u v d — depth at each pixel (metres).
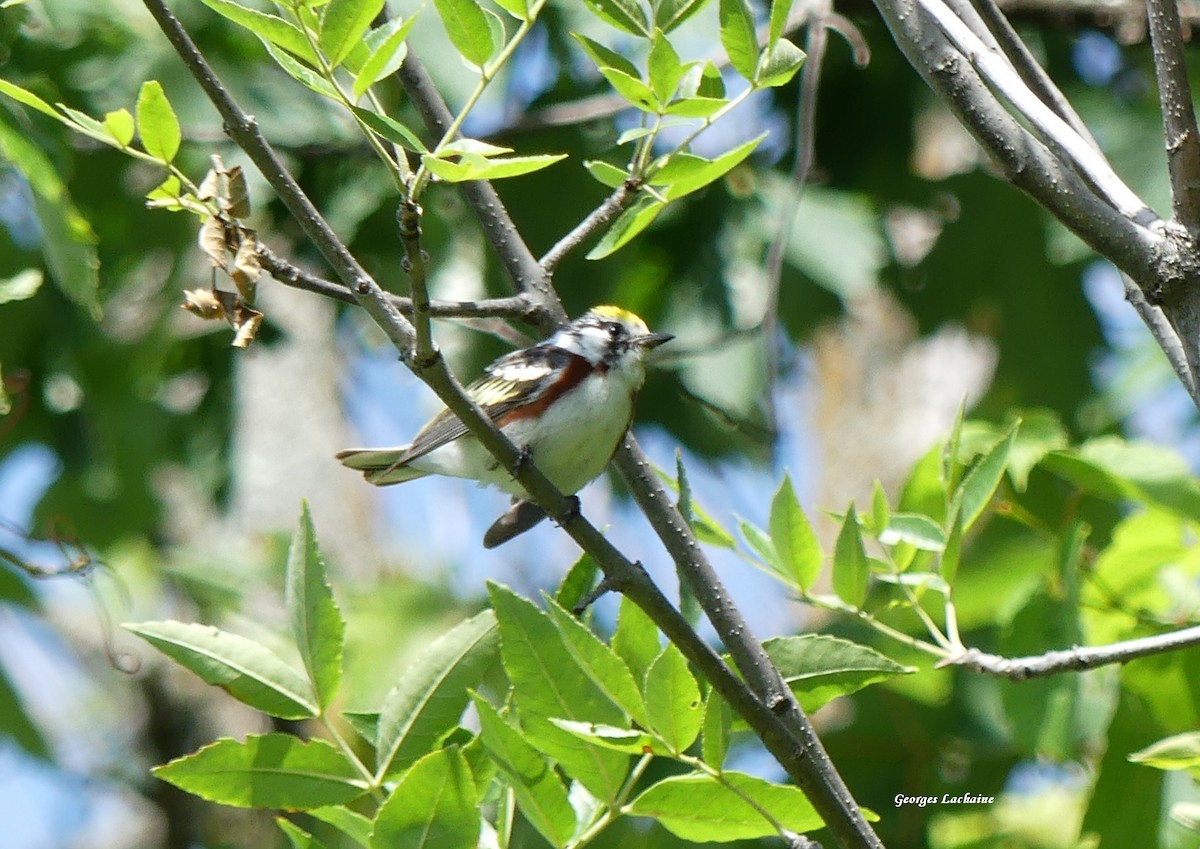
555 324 7.20
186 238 13.41
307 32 4.93
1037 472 10.62
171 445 14.80
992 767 11.59
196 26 12.20
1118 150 13.12
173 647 5.79
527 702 5.72
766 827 5.92
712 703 5.84
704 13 11.21
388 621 14.40
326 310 14.78
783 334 14.24
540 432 8.82
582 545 5.86
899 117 14.08
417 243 5.09
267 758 5.82
